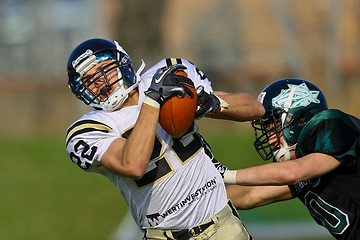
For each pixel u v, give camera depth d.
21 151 54.78
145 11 71.38
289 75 66.94
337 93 63.34
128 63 15.95
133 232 35.94
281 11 68.06
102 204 46.22
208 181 16.08
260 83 66.56
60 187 48.75
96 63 15.80
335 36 66.62
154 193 15.84
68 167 51.81
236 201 17.97
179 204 15.90
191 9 71.38
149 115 15.04
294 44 67.44
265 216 30.62
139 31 71.12
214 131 59.50
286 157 16.78
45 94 64.31
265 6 69.38
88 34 68.19
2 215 45.84
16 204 46.91
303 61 66.75
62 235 43.56
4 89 64.56
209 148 16.56
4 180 50.16
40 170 51.53
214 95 16.17
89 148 15.48
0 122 64.19
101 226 44.06
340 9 67.19
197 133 16.22
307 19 67.88
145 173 15.74
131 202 16.28
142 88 16.06
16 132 63.78
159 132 15.74
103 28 69.50
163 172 15.74
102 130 15.62
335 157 15.72
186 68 15.55
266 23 68.75
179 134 15.39
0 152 54.56
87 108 64.12
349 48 66.12
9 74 65.88
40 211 46.06
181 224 16.00
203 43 69.88
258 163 50.22
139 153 14.91
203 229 16.05
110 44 15.96
